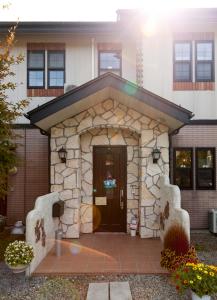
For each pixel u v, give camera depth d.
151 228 8.69
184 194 10.23
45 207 7.21
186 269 4.94
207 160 10.37
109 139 9.30
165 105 7.83
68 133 8.84
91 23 10.23
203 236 9.30
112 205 9.31
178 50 10.42
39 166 10.59
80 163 9.17
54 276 6.08
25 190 10.59
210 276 4.74
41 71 10.74
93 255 7.16
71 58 10.70
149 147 8.81
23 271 6.16
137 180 9.27
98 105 8.86
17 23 9.31
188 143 10.31
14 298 5.18
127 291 5.34
